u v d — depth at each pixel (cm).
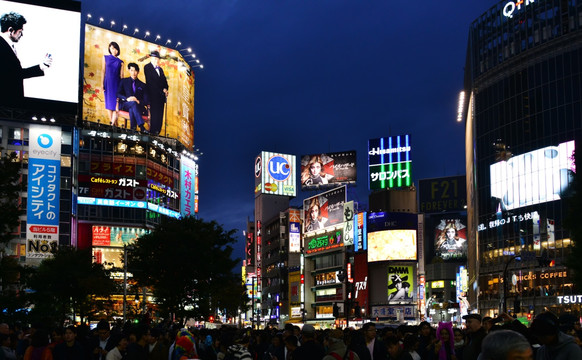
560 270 9238
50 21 11250
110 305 6988
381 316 12731
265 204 18188
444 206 18012
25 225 11000
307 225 15225
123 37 13550
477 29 11656
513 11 10800
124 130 13200
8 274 3834
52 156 11419
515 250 10138
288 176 18638
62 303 6175
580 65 9600
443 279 15762
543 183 9762
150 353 1623
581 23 9694
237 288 6544
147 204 13050
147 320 3934
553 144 9725
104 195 12694
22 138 11306
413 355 1444
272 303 16438
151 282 5662
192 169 14988
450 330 1498
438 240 17750
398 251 12794
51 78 11138
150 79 13800
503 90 10819
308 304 14825
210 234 5588
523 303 9694
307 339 1222
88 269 6450
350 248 13900
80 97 12719
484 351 502
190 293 5644
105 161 12838
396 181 14525
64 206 11381
